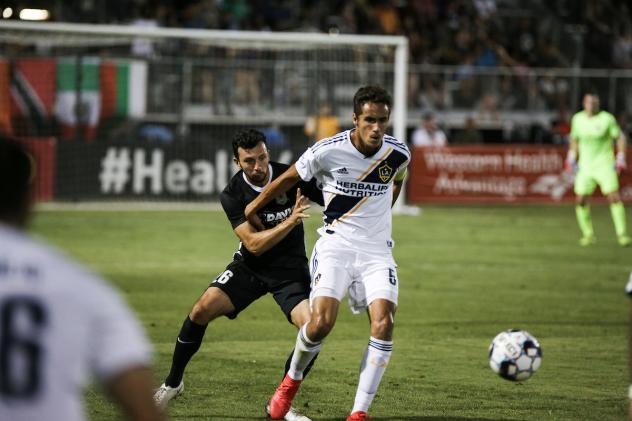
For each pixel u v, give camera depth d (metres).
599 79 75.12
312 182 19.19
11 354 7.41
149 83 66.69
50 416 7.46
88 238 47.25
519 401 20.36
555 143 73.38
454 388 21.44
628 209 67.31
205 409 19.23
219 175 63.53
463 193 66.88
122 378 7.60
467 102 77.81
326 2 86.06
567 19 95.62
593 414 19.39
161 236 48.81
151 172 62.31
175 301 32.06
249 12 83.69
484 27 89.06
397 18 86.38
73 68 62.94
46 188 60.69
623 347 26.39
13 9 70.62
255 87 70.44
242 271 19.23
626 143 71.94
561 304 33.16
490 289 35.91
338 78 71.25
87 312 7.65
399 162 18.31
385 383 21.81
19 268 7.60
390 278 17.97
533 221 58.84
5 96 61.22
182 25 78.94
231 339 26.50
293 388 18.44
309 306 18.81
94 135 63.66
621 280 38.81
